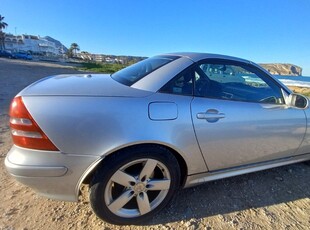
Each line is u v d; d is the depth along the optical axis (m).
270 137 2.61
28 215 2.15
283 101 2.77
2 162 3.03
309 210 2.52
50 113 1.78
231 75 2.50
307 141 2.95
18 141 1.80
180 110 2.08
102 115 1.84
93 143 1.82
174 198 2.51
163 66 2.30
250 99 2.54
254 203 2.55
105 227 2.07
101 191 1.91
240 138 2.40
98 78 2.49
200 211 2.36
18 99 1.84
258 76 2.67
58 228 2.03
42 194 1.92
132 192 2.05
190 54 2.52
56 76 2.67
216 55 2.55
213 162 2.36
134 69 2.62
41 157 1.78
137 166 2.08
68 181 1.86
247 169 2.67
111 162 1.88
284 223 2.30
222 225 2.20
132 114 1.91
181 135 2.08
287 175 3.17
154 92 2.07
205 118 2.18
